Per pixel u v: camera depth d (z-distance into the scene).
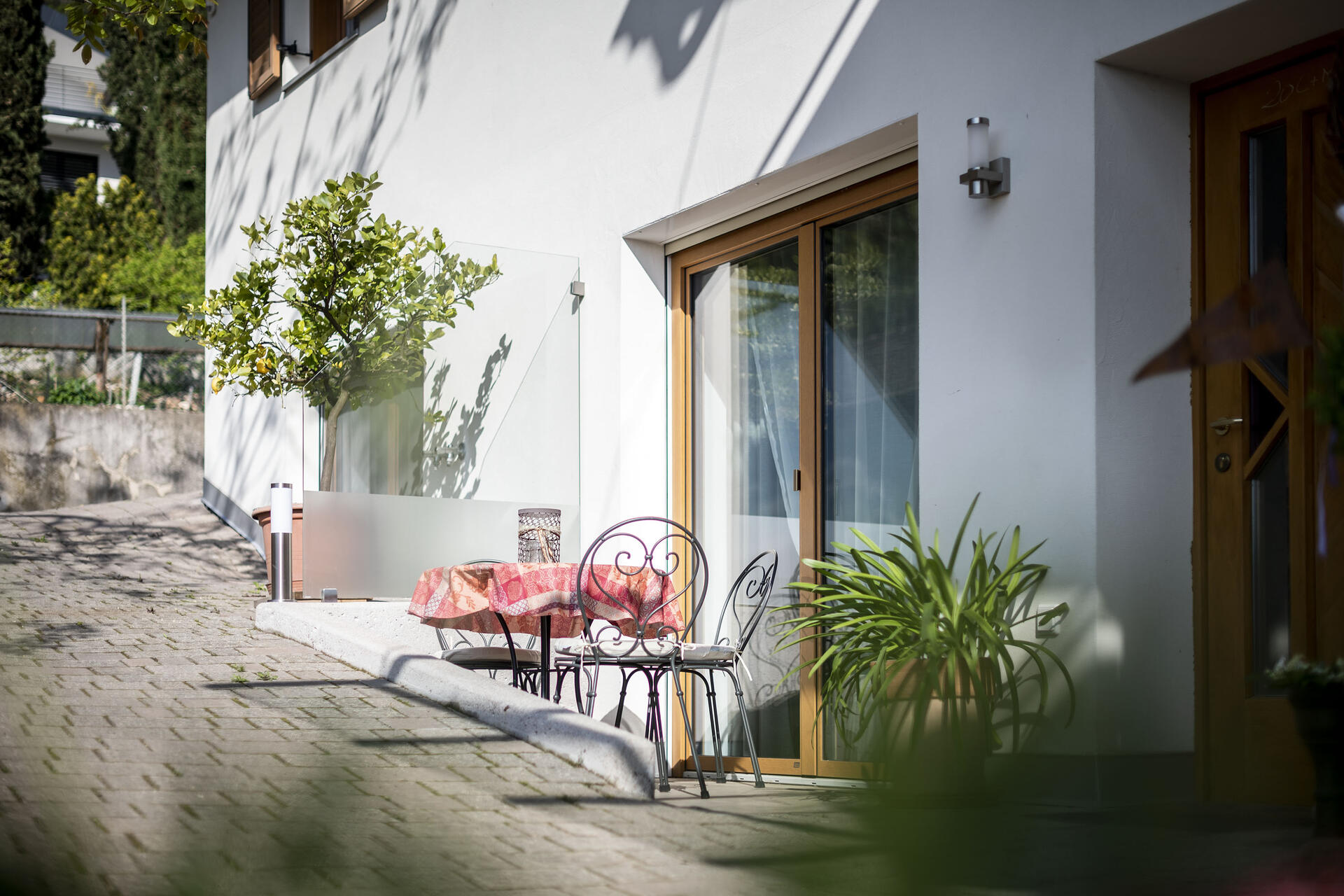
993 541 4.26
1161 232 4.11
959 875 1.12
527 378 6.43
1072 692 3.71
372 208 8.77
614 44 6.44
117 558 9.36
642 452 6.30
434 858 2.60
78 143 24.86
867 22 4.93
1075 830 3.16
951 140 4.54
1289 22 3.70
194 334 8.06
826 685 4.00
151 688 4.50
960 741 3.63
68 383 14.77
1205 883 2.38
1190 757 4.00
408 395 6.54
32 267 20.95
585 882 2.52
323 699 4.48
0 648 5.16
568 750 3.83
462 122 7.78
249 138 10.86
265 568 9.41
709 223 6.08
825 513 5.47
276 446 10.20
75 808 2.78
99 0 7.02
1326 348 1.41
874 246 5.31
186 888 1.33
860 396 5.33
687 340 6.37
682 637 4.87
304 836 1.31
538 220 7.00
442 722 4.21
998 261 4.32
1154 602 3.99
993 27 4.38
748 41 5.55
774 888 1.38
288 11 10.20
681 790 4.72
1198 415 4.10
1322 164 3.80
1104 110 4.02
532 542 5.01
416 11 8.35
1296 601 3.79
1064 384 4.05
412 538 6.38
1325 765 2.57
